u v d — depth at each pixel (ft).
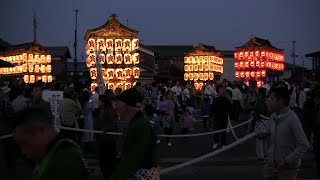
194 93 110.32
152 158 15.28
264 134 20.56
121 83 98.37
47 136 10.57
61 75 170.60
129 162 14.69
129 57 98.22
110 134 24.53
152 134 15.43
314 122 26.84
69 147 10.51
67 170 10.12
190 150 49.98
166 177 35.19
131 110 15.78
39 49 133.39
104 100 29.27
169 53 211.82
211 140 59.36
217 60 154.30
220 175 35.99
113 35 98.02
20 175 33.27
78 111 39.96
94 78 96.63
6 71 136.67
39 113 10.67
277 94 19.29
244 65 142.82
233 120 72.43
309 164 40.70
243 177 35.12
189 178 34.78
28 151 10.61
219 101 49.65
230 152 48.29
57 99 39.81
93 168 34.01
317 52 138.10
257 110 38.75
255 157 44.83
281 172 19.15
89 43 98.68
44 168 10.23
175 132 66.49
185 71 153.07
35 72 132.46
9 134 33.88
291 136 18.94
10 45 155.84
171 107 53.11
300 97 57.67
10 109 35.58
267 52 142.00
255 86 61.52
